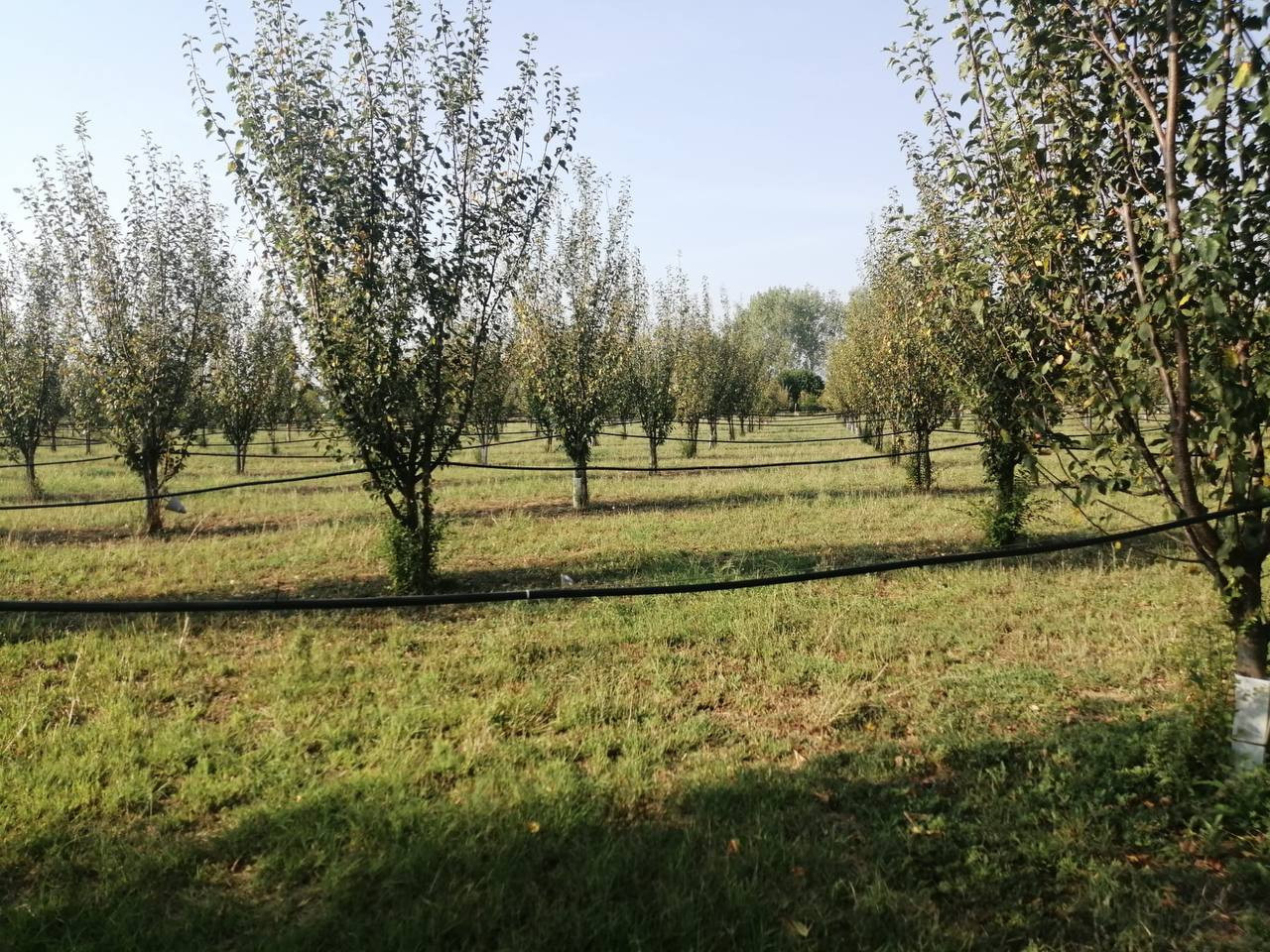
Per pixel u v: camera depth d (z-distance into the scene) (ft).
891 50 15.87
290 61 25.13
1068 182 13.03
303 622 23.25
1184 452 12.42
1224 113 11.61
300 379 26.71
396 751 14.89
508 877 10.96
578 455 44.88
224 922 10.28
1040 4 12.53
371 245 25.59
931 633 21.57
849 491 48.91
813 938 9.92
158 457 39.86
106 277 38.60
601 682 18.29
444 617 23.76
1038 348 14.83
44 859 11.80
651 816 12.83
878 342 55.77
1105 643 20.61
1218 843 11.70
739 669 19.34
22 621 22.91
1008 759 14.51
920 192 35.53
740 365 97.09
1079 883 11.03
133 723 16.03
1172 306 11.51
